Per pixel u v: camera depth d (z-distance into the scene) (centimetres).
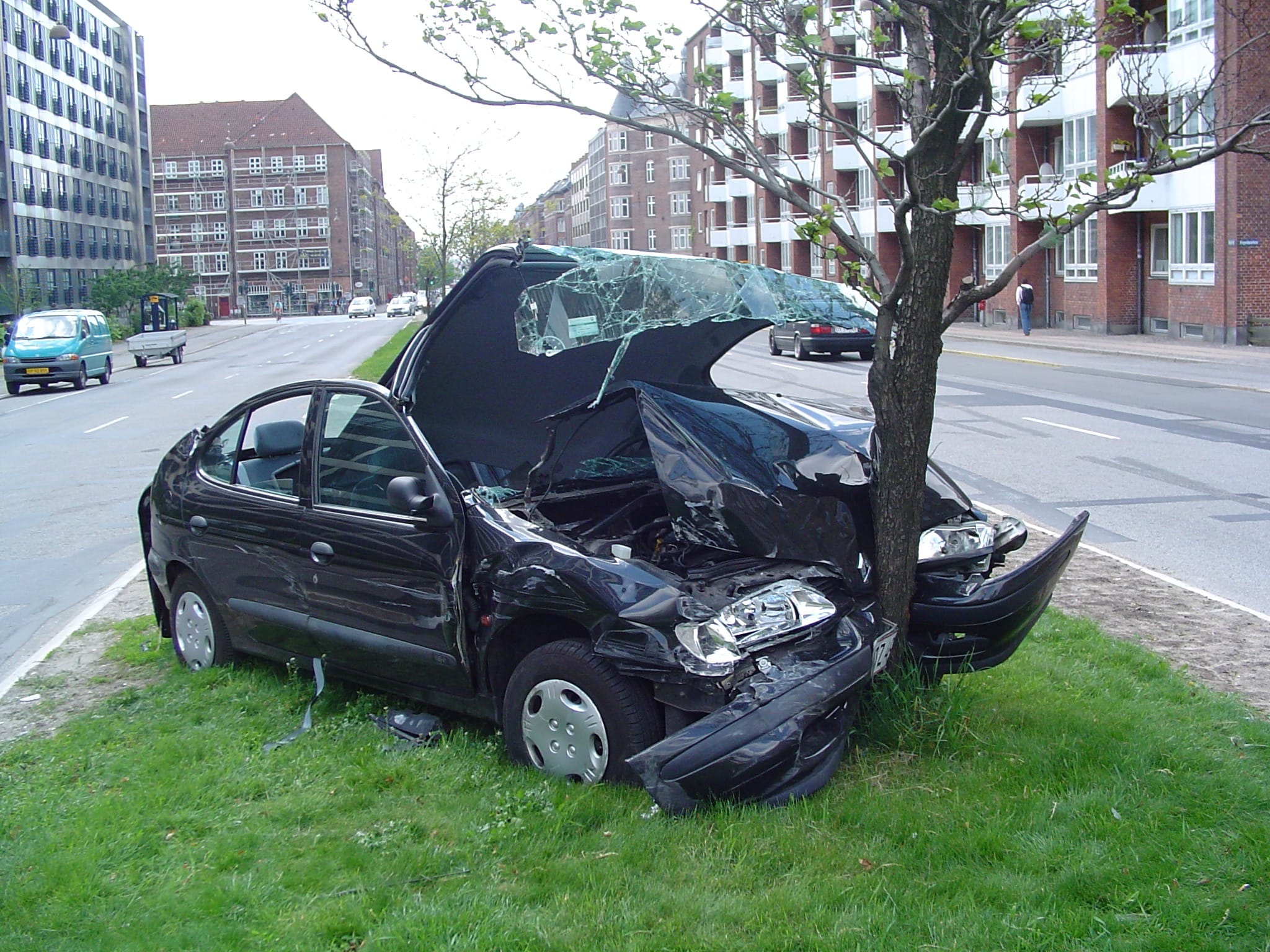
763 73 3431
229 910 355
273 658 575
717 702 408
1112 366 2594
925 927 333
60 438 1872
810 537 489
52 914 355
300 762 471
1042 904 343
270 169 12938
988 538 546
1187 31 2658
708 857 376
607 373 571
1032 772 434
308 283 12975
